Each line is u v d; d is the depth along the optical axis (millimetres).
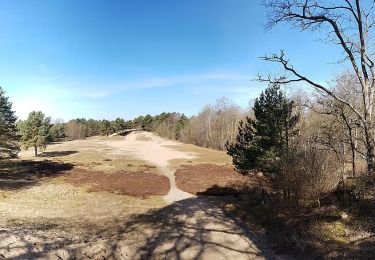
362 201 16812
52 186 37188
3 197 29547
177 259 16641
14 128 42938
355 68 18203
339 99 18297
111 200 31625
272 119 23969
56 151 79562
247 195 32344
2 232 16984
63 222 22016
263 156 23812
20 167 50938
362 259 12758
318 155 20078
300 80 18594
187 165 58312
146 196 33906
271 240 17656
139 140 124188
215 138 106125
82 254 15867
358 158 29422
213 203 29969
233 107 107875
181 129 130250
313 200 19516
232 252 17062
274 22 18906
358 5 17500
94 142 112000
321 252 14320
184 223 22750
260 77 19188
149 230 20984
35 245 15750
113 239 18656
